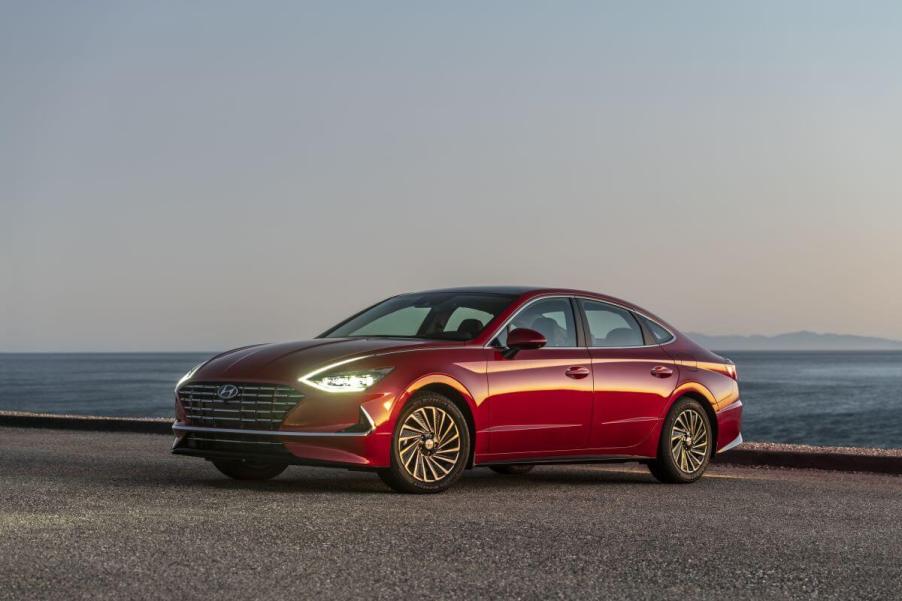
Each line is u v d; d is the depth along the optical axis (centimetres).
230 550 451
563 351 761
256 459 665
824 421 4925
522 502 640
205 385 688
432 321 757
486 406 706
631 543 496
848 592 407
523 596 384
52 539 468
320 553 449
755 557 471
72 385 9931
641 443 791
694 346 862
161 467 798
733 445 860
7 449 948
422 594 382
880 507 660
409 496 655
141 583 388
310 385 656
